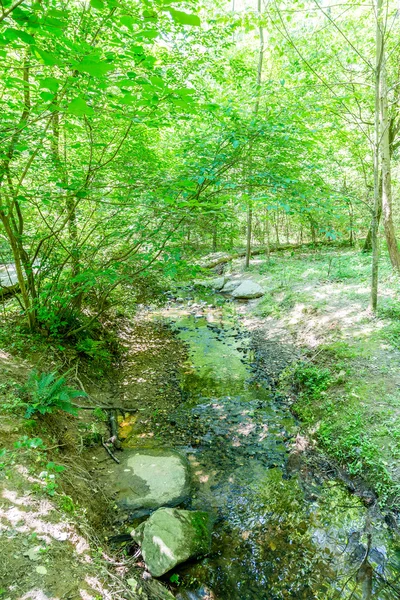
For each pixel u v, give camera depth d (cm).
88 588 239
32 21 130
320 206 422
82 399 519
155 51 514
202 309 1095
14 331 559
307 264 1304
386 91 764
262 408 584
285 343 783
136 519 361
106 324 791
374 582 310
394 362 552
